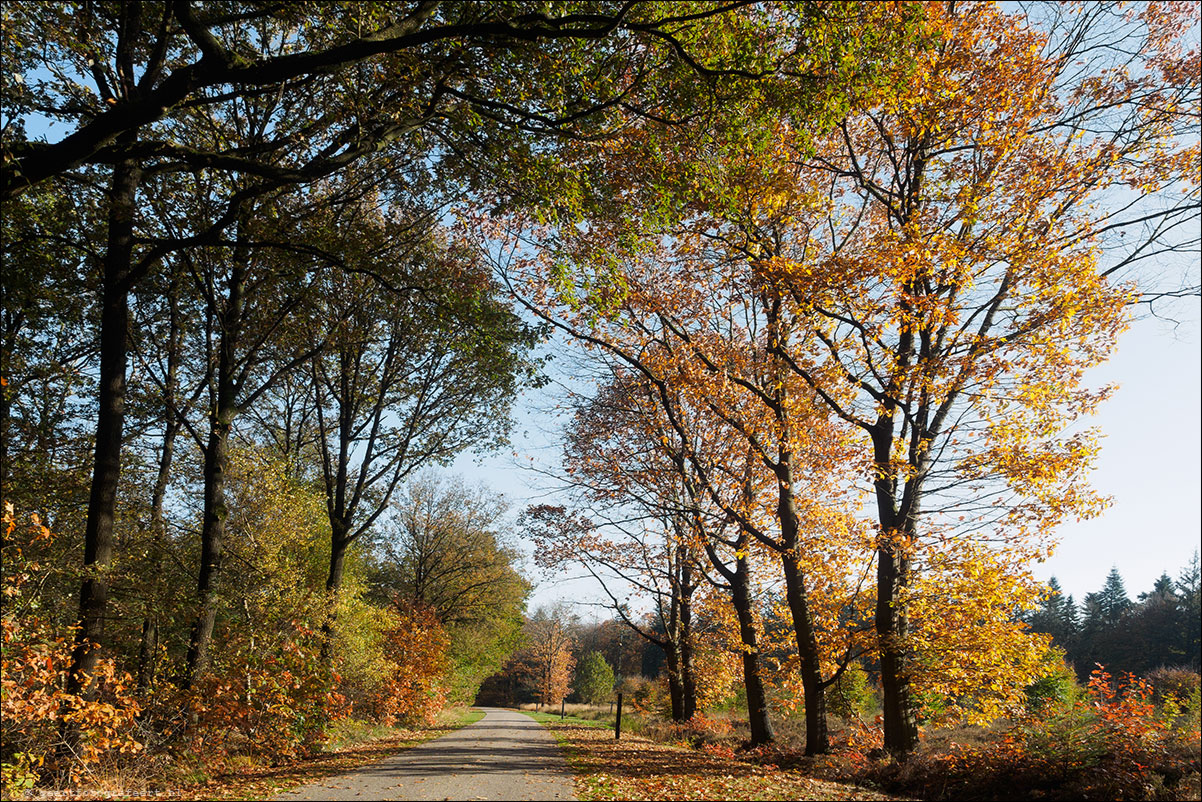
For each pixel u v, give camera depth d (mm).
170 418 15555
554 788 9742
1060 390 12328
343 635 20281
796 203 14250
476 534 42875
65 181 12461
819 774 13102
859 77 10773
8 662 8562
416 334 20266
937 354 13977
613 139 12539
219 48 9422
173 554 16438
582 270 13617
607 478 22250
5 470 13734
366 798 8523
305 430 25797
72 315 14648
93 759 9281
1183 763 8859
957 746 11320
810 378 14336
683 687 24500
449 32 9758
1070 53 13852
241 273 15758
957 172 13836
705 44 11250
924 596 13031
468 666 47875
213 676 12320
